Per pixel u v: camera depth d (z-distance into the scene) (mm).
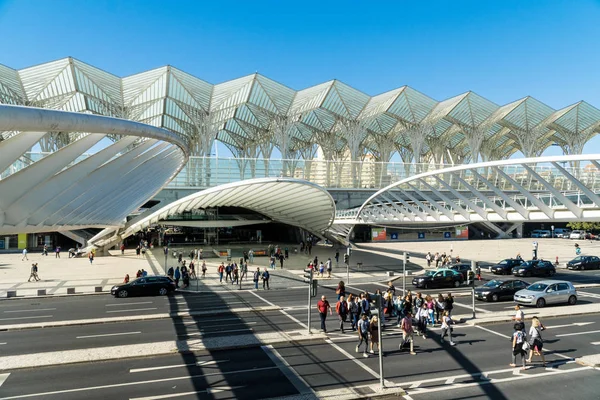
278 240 78188
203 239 72188
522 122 96125
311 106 85562
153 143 16797
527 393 11930
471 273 21234
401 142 112375
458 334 18141
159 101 81812
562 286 24484
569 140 102375
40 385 12523
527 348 13875
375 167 82750
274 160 75625
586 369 13789
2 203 10164
